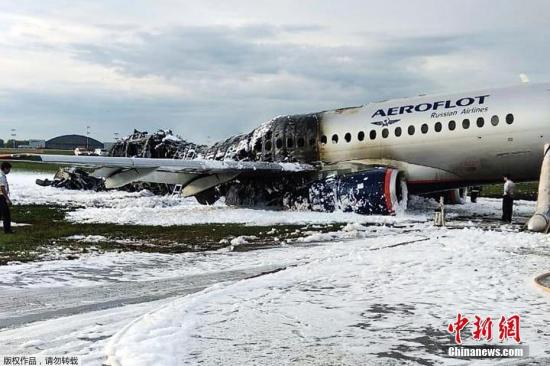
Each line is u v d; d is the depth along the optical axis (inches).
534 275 411.2
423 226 762.2
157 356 245.0
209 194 1126.4
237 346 260.4
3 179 716.0
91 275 450.6
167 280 431.2
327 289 373.1
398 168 930.1
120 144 1432.1
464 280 395.9
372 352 252.2
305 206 959.6
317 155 1009.5
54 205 1182.3
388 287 377.1
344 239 647.8
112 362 243.1
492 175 871.7
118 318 321.7
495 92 866.8
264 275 427.2
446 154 883.4
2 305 354.9
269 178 1029.2
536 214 700.0
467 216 936.3
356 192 897.5
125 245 621.6
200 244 628.7
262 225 802.2
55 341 278.5
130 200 1312.7
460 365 236.1
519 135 820.0
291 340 269.0
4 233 716.0
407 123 915.4
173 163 902.4
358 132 964.6
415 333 278.7
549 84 839.7
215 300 345.4
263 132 1082.1
